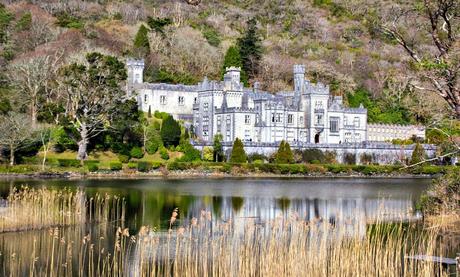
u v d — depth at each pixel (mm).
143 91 182125
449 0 42781
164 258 48219
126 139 152375
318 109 182000
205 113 180000
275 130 175875
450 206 63750
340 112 185500
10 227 57031
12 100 154250
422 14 45719
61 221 61531
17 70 162250
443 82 44594
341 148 164125
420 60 44375
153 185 108562
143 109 182125
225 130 173875
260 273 40906
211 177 133750
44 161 131125
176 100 187375
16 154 134625
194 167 142000
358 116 188500
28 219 58562
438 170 147375
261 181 123188
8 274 44062
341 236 46656
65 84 144375
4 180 110438
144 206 78062
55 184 103750
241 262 41969
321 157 161750
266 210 75938
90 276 43719
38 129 139000
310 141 181000
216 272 42719
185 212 73188
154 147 152875
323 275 41250
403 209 74875
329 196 93625
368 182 122938
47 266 45062
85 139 141250
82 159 139750
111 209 74062
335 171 148250
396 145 167250
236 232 54312
